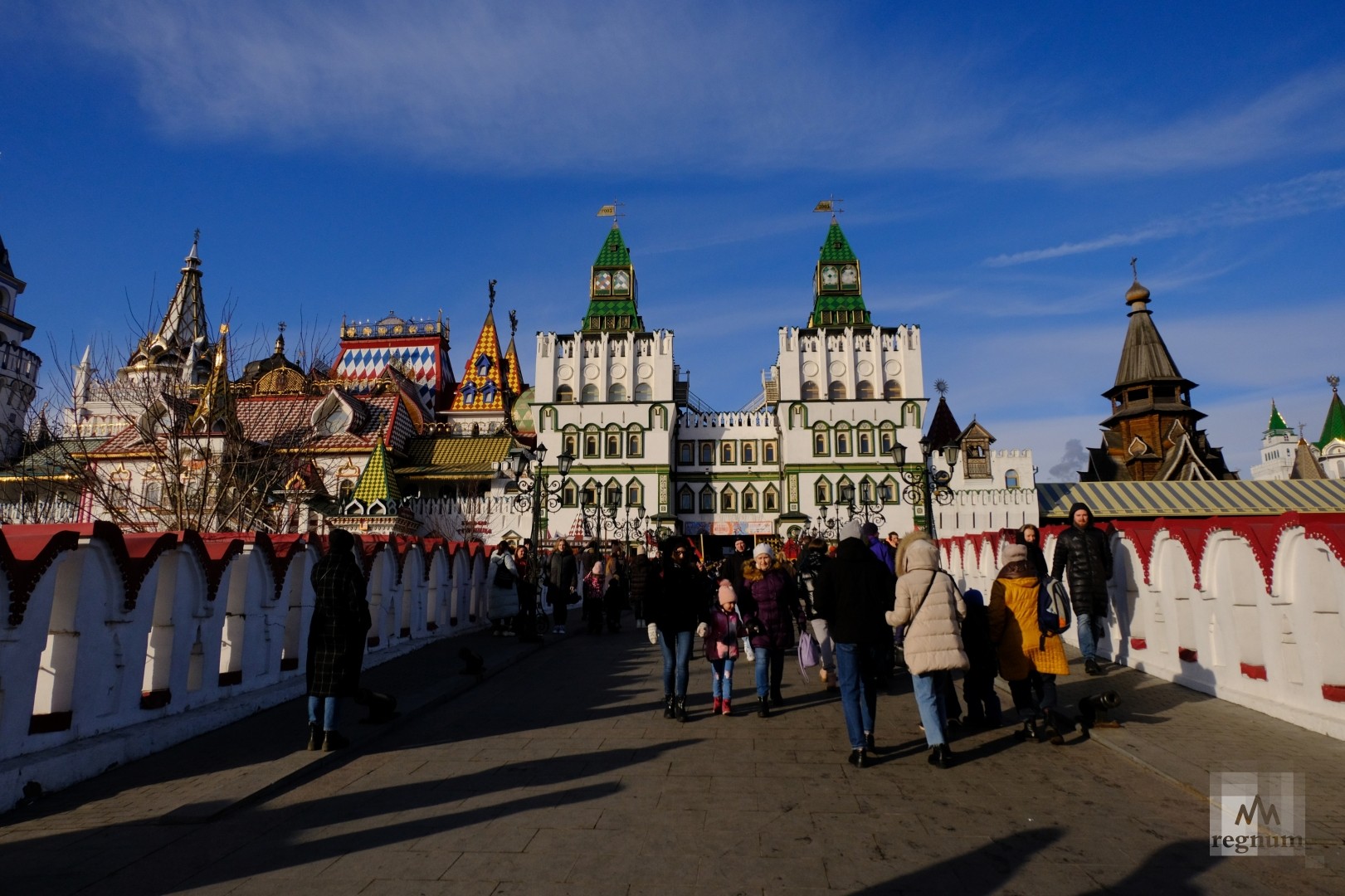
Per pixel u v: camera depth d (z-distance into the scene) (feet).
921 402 195.62
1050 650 27.94
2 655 22.72
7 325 190.49
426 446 201.67
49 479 105.81
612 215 224.12
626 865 17.54
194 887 16.85
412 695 36.94
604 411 200.44
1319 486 175.22
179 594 31.24
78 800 22.76
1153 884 16.47
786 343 200.85
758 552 35.27
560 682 43.34
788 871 17.17
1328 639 27.53
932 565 26.20
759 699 33.45
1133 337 248.11
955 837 19.12
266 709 35.58
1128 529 41.75
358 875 17.30
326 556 28.55
